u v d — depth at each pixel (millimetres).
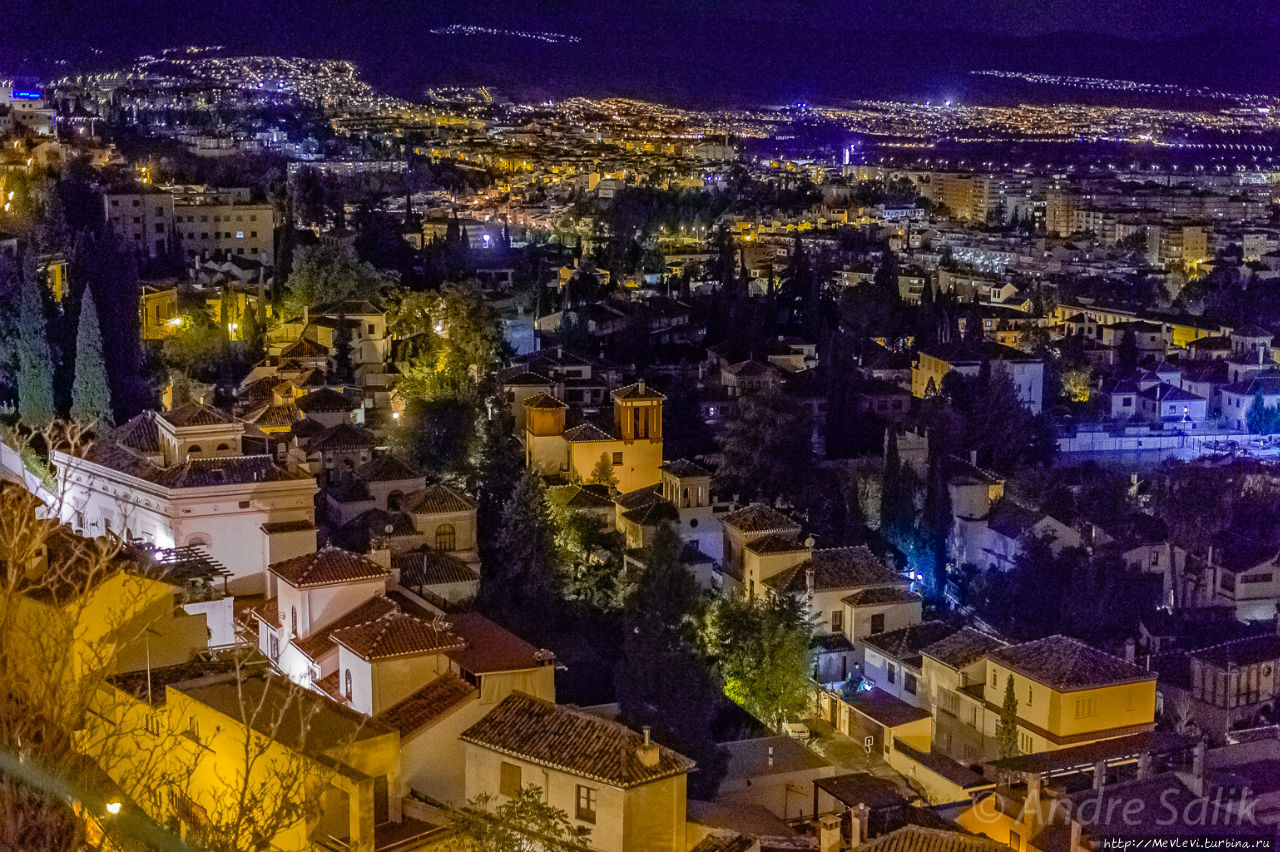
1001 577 120562
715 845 56625
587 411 133625
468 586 86188
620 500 112812
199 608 68625
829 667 95188
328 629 68562
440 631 62750
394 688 60750
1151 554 128750
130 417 114812
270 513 82438
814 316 198250
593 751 55625
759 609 91125
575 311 186500
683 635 84562
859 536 121938
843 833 62219
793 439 132875
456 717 59656
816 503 128625
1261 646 98750
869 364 182000
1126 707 82188
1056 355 195625
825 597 96750
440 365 133750
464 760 59812
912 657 92688
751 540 100438
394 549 88500
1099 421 179750
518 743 56781
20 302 113625
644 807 54531
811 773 72938
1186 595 128125
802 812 72500
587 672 82188
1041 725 81625
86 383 107500
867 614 96188
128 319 118938
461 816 53000
